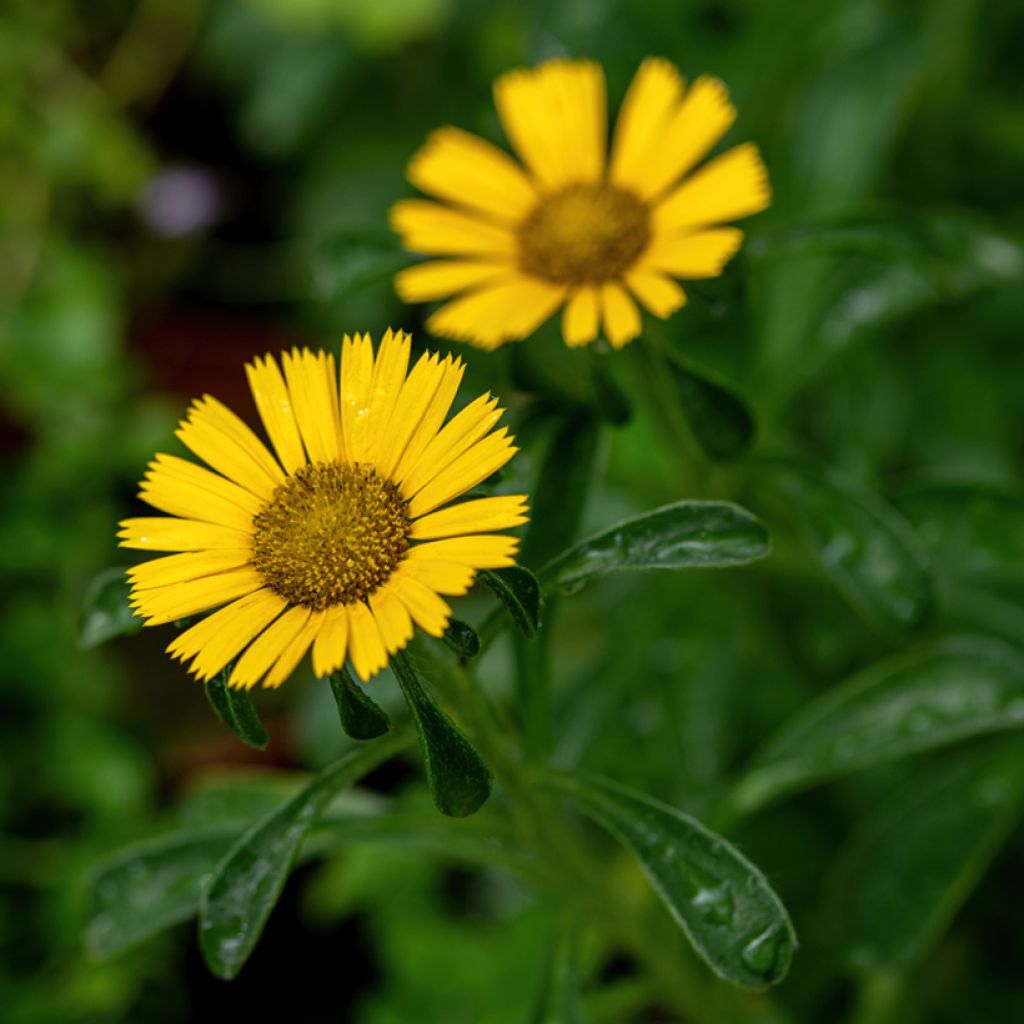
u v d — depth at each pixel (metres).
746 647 0.49
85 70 0.72
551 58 0.51
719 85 0.43
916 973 0.47
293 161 0.72
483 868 0.50
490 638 0.39
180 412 0.61
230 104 0.77
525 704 0.40
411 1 0.63
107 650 0.56
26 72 0.68
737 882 0.39
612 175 0.43
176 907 0.42
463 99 0.66
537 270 0.42
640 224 0.42
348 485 0.37
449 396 0.37
